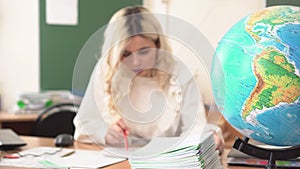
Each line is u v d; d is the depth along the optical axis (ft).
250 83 3.74
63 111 9.89
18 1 13.02
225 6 12.20
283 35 3.71
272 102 3.70
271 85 3.67
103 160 5.00
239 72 3.79
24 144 5.81
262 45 3.73
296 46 3.66
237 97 3.84
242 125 4.01
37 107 12.06
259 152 4.40
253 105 3.78
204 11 12.41
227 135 9.57
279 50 3.67
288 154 4.37
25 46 13.10
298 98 3.66
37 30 13.08
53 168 4.68
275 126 3.81
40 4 13.01
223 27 12.25
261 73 3.68
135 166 4.32
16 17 13.04
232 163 4.86
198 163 4.08
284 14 3.86
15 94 13.12
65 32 13.14
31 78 13.15
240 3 12.03
